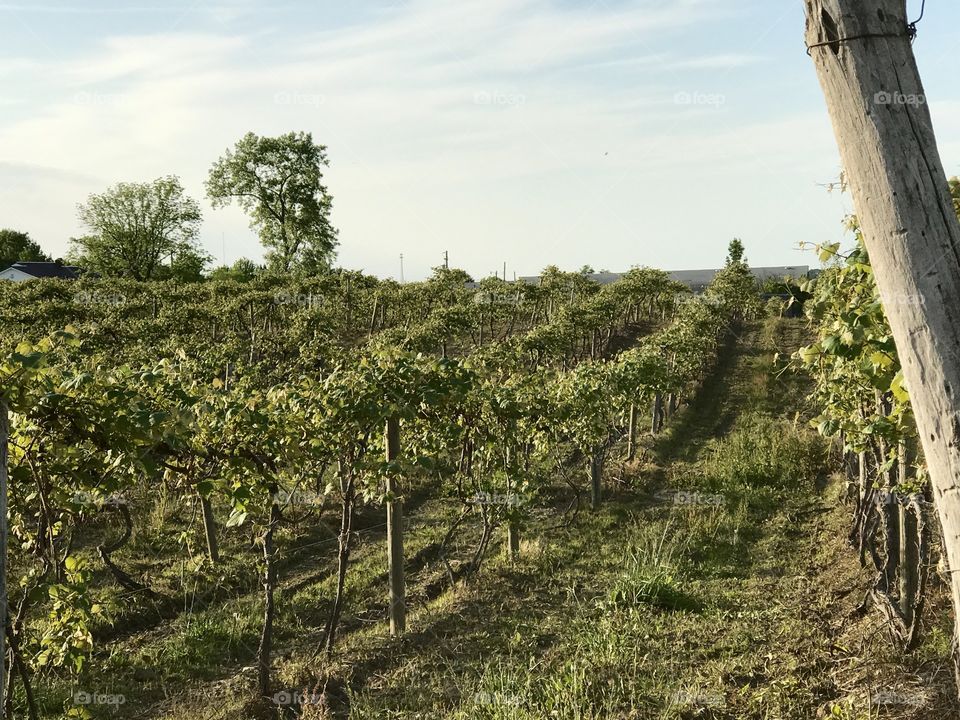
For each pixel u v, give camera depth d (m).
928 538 6.26
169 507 11.38
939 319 2.30
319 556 10.82
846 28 2.39
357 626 8.52
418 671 6.93
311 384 7.95
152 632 8.27
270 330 32.03
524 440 11.41
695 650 6.84
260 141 49.59
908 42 2.40
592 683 6.06
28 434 4.75
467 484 9.62
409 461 7.79
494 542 11.13
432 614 8.39
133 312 29.72
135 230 53.56
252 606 8.95
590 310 28.66
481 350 16.84
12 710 6.04
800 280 6.02
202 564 9.72
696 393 22.81
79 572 5.28
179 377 8.05
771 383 23.08
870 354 4.44
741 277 37.16
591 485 13.05
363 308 37.09
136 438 5.06
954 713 4.88
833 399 6.59
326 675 6.92
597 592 8.70
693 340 21.19
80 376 4.71
